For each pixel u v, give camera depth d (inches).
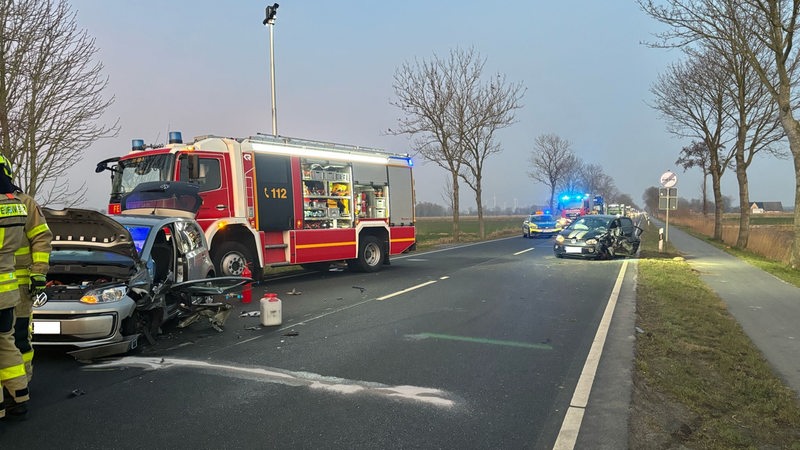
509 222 2711.6
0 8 350.0
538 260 685.9
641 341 259.9
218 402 173.0
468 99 1080.8
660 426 158.1
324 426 154.3
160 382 193.2
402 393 183.5
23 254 167.0
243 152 421.7
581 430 153.3
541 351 239.9
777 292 418.0
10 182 155.0
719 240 1112.8
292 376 201.3
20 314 167.5
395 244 581.3
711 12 561.3
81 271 226.1
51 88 374.6
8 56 356.2
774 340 265.7
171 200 364.5
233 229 413.7
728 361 224.5
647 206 5334.6
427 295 397.7
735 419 165.9
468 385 192.7
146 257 252.8
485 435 149.4
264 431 150.3
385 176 572.4
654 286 440.8
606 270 568.1
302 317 314.2
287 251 458.6
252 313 323.0
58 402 172.2
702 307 347.6
